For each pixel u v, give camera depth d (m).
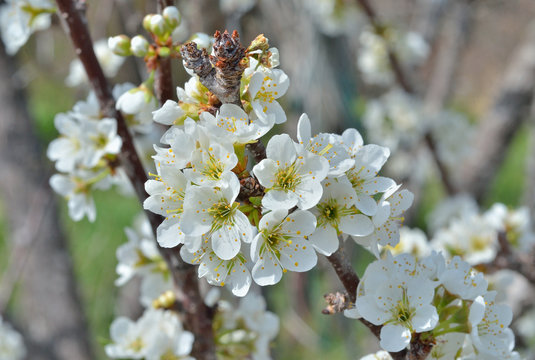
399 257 0.34
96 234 1.17
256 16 0.78
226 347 0.43
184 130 0.33
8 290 0.59
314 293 0.84
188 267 0.41
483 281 0.35
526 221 0.57
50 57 0.77
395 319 0.33
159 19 0.39
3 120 0.74
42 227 0.76
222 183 0.32
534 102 0.77
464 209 0.70
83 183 0.45
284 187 0.32
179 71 0.65
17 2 0.43
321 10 0.79
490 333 0.35
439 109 0.84
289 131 0.83
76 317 0.77
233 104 0.33
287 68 0.84
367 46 0.83
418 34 0.88
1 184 0.75
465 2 0.84
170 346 0.42
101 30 0.60
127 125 0.42
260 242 0.32
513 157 1.68
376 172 0.34
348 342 0.83
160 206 0.33
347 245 0.86
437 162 0.81
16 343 0.71
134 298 0.72
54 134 1.68
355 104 0.89
